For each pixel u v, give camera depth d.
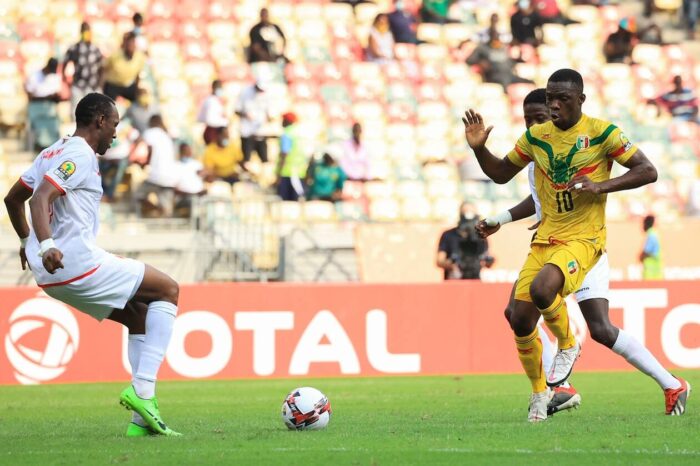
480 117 26.14
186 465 19.39
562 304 25.53
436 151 75.12
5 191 66.12
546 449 21.09
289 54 79.38
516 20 82.56
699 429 24.58
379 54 79.19
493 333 49.59
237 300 47.25
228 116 73.00
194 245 61.03
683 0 90.19
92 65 67.19
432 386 43.09
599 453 20.47
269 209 65.75
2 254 58.81
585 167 25.31
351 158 69.88
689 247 60.72
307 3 82.56
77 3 77.75
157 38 77.31
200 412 32.88
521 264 58.91
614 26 87.12
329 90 76.75
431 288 49.22
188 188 64.62
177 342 46.62
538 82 82.12
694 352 49.28
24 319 45.69
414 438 23.16
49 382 45.78
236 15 80.62
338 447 21.69
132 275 23.86
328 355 48.09
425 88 78.69
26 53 73.81
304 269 61.53
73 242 23.14
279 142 70.06
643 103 82.19
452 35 83.44
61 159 22.81
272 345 47.53
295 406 25.31
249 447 21.80
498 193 72.12
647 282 49.19
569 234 25.62
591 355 49.94
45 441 23.98
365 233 59.34
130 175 66.81
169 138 65.00
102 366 46.34
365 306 48.53
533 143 25.86
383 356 48.62
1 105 70.62
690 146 79.12
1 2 76.44
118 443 22.86
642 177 24.67
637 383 43.53
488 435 23.62
